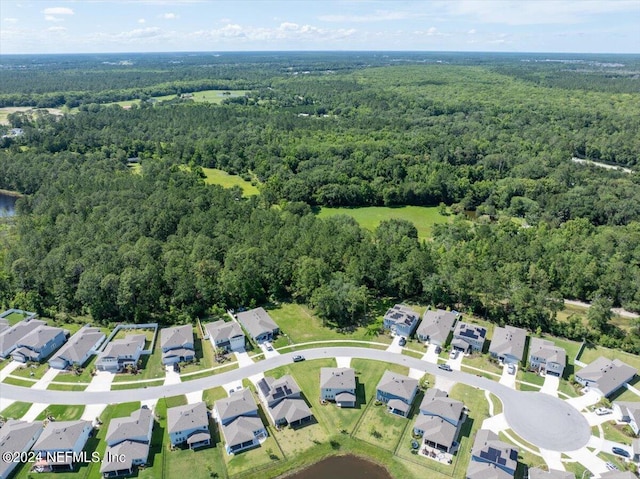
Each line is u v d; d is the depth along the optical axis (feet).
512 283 392.47
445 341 339.57
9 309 384.27
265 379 294.46
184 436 252.83
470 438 257.34
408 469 239.50
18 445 243.60
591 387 296.30
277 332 352.90
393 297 413.39
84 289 364.38
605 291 411.34
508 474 226.58
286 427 265.13
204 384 298.56
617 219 583.99
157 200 521.65
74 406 277.85
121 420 256.73
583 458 244.63
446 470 238.07
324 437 259.19
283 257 417.08
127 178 612.70
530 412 276.21
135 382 299.38
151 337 346.95
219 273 394.93
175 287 379.96
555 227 567.18
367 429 264.93
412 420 271.90
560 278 426.10
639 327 352.49
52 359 309.83
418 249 438.81
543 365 312.71
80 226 465.47
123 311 365.40
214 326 346.95
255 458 245.24
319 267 391.65
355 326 365.61
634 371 306.55
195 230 474.90
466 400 285.64
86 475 233.96
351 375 294.05
